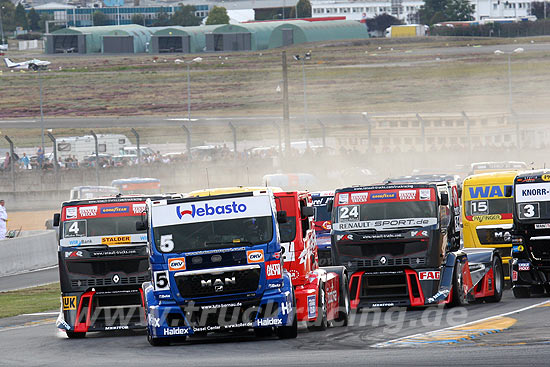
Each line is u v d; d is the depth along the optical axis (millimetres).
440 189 76750
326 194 94375
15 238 136000
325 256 92688
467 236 97500
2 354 61281
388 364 45562
